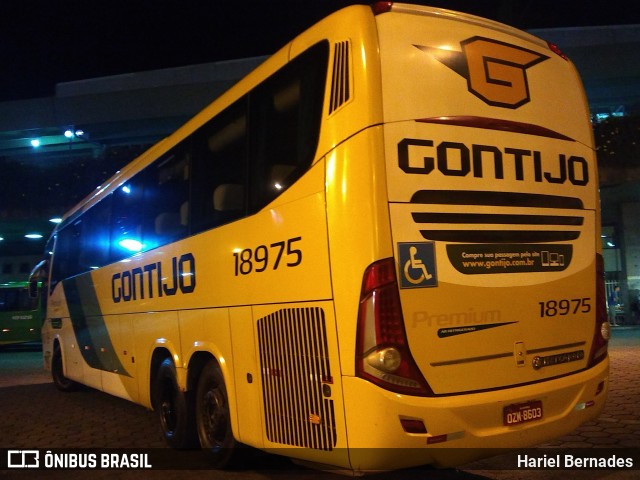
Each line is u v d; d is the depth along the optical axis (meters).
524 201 3.88
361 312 3.30
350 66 3.57
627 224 21.06
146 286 6.23
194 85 24.56
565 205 4.11
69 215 9.73
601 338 4.23
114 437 6.44
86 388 10.02
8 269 32.25
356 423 3.29
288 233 3.88
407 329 3.33
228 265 4.59
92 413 7.89
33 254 32.12
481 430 3.47
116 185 7.45
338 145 3.53
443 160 3.58
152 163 6.34
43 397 9.35
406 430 3.25
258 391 4.15
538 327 3.84
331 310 3.48
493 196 3.74
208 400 5.00
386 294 3.29
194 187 5.30
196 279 5.11
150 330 6.11
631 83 22.61
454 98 3.73
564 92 4.32
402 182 3.43
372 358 3.26
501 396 3.54
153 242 6.12
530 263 3.85
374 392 3.24
